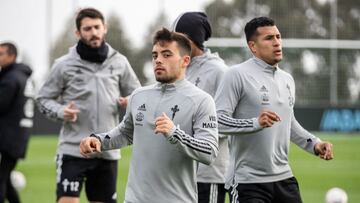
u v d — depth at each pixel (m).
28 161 27.39
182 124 8.72
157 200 8.71
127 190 8.93
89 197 12.72
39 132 38.00
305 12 42.75
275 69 10.21
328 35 42.50
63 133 12.45
